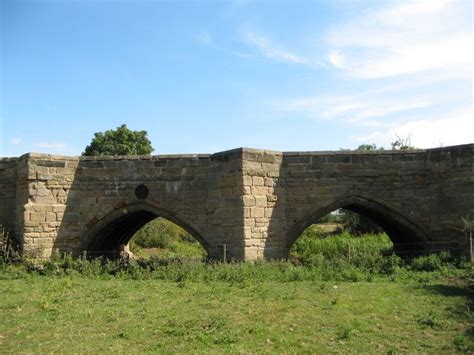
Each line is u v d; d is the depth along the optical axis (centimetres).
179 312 1078
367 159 1911
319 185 1894
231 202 1802
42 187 1883
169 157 1938
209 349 843
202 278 1478
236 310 1090
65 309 1113
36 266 1652
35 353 830
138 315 1057
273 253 1825
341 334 920
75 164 1959
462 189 1812
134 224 2280
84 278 1543
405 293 1251
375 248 2600
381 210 1903
